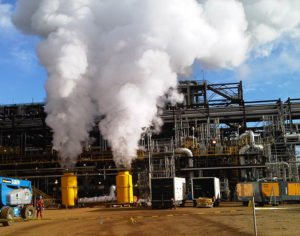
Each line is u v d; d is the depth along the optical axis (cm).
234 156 6191
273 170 6072
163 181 4334
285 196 4375
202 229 2219
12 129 7238
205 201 4394
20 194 3200
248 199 4500
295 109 6975
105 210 4528
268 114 6988
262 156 6122
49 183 6650
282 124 6694
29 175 6456
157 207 4341
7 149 6925
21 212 3281
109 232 2217
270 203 4362
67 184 5528
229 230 2139
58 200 5962
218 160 6266
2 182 3067
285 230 2078
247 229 2156
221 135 7356
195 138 6475
